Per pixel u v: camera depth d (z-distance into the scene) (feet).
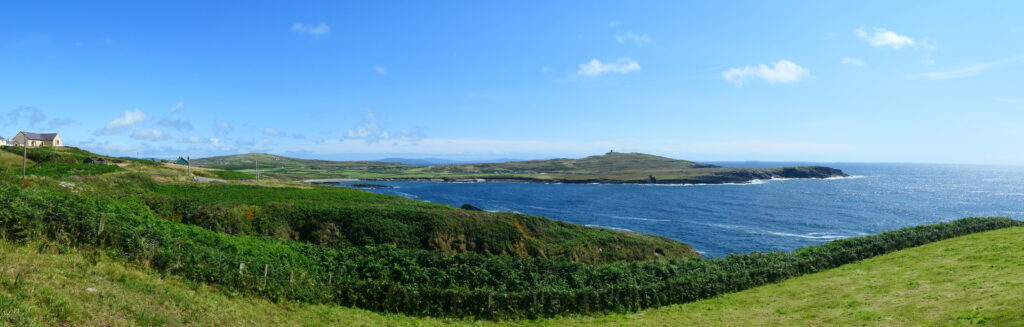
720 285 116.06
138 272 73.36
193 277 79.82
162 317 57.00
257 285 84.17
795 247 276.00
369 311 92.07
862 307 87.81
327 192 236.84
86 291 56.80
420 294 97.40
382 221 176.65
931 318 73.77
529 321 97.09
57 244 73.15
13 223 72.59
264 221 164.66
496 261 118.21
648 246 207.41
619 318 98.68
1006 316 65.82
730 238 304.71
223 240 106.63
